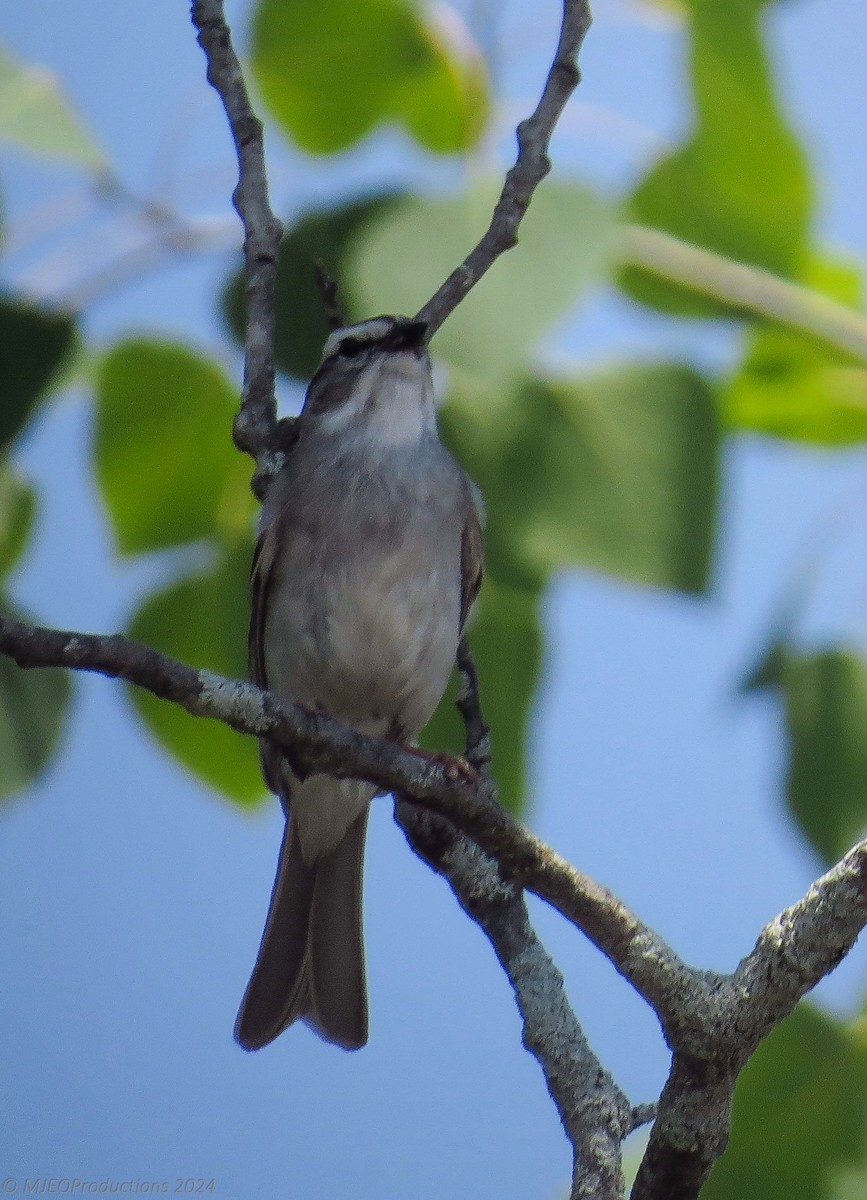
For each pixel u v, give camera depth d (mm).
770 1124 9172
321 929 10438
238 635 9930
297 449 10422
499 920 8617
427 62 10125
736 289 10656
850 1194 9047
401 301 8789
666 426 9188
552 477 9195
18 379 8977
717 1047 7391
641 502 9117
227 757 9969
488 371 8367
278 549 10102
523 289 8500
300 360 9227
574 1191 7688
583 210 8711
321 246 9094
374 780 7738
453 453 9484
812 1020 9203
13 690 9258
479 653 9477
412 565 10086
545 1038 8219
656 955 7555
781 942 7367
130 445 9812
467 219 8938
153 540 10023
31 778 9258
